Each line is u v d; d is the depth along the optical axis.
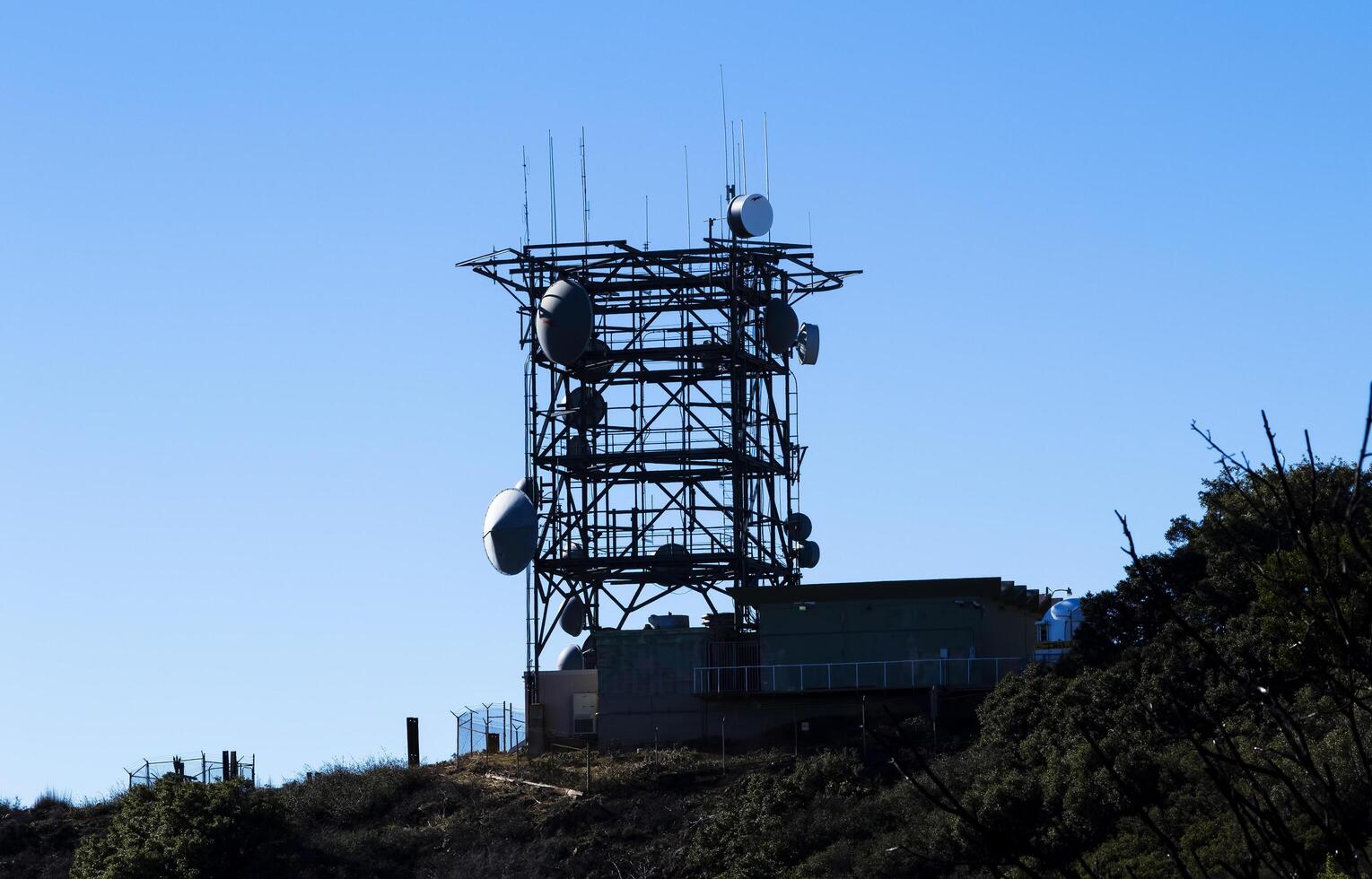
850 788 85.31
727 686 98.12
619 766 94.44
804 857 80.25
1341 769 41.81
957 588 96.75
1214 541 62.38
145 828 90.06
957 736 90.12
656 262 104.62
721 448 104.62
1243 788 46.62
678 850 84.81
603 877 84.31
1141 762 72.06
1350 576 14.55
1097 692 77.50
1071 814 71.31
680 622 102.88
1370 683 14.43
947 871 72.50
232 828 88.75
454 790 95.44
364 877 87.44
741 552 104.12
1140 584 85.31
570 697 102.44
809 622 97.81
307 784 99.94
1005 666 95.81
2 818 102.44
